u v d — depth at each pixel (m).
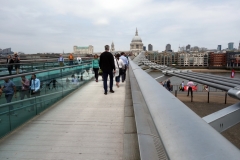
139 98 4.90
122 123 5.04
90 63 15.27
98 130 4.59
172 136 1.13
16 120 4.86
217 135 1.02
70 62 28.20
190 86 33.72
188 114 1.34
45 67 23.34
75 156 3.42
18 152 3.58
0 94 4.54
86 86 11.66
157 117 1.49
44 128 4.77
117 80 11.21
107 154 3.47
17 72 17.92
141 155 2.04
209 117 2.30
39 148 3.73
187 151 0.93
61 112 6.13
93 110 6.30
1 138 4.21
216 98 31.88
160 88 2.34
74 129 4.67
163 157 1.98
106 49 8.91
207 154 0.85
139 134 2.64
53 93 7.34
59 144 3.89
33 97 5.75
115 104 7.08
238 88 2.60
